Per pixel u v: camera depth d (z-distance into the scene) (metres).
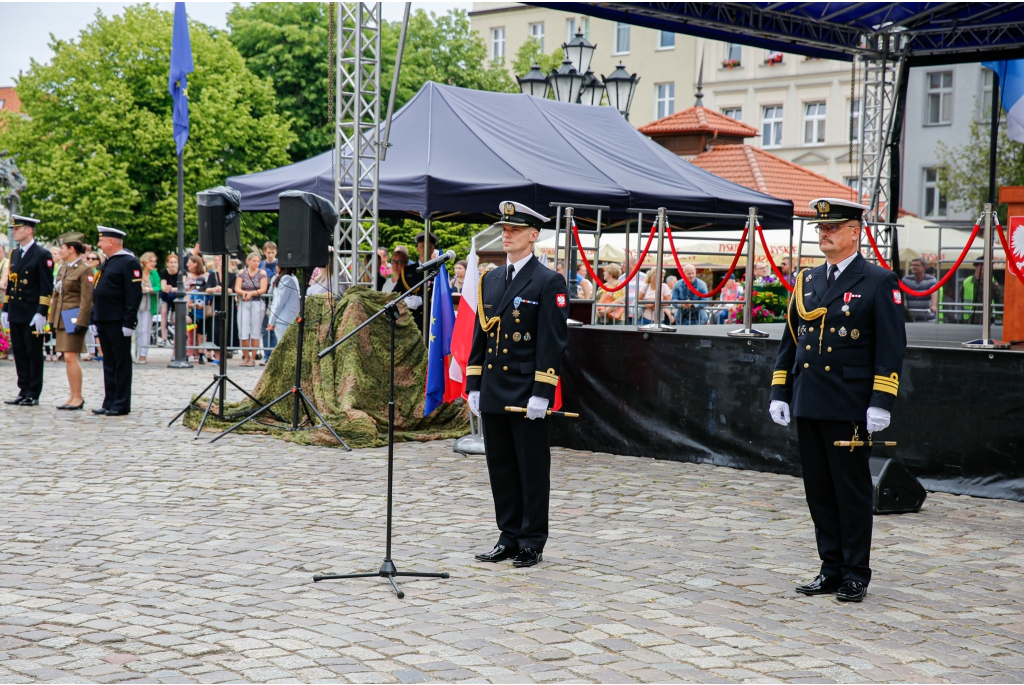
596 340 9.99
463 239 29.84
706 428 9.25
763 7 13.10
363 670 4.10
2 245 18.14
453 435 10.59
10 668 4.09
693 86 44.97
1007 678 4.18
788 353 5.68
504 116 14.02
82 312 11.88
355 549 6.07
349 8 11.05
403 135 12.84
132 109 33.91
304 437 9.93
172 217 33.69
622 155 14.52
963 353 7.98
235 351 19.08
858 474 5.29
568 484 8.24
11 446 9.52
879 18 14.09
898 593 5.37
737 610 5.00
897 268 15.55
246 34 38.66
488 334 6.01
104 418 11.39
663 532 6.62
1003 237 8.25
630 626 4.70
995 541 6.55
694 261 20.75
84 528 6.52
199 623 4.67
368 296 10.87
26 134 34.91
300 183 12.10
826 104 40.47
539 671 4.12
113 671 4.07
